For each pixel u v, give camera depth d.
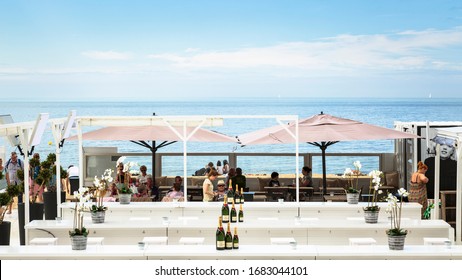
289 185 20.77
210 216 14.67
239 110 87.25
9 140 14.13
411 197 16.62
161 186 21.84
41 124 13.78
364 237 12.48
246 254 9.56
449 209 16.22
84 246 9.85
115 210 14.77
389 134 17.81
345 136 17.53
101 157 22.17
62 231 12.58
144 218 13.48
